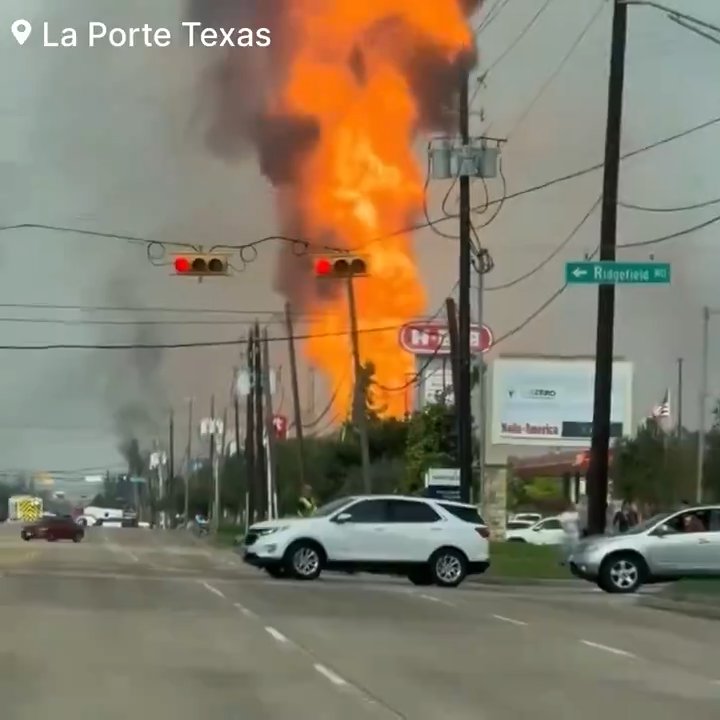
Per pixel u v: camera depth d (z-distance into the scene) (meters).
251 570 46.84
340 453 103.25
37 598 30.88
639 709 15.70
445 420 81.75
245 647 21.45
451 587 40.03
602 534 40.56
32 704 15.45
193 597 32.16
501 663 19.94
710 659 21.05
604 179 42.56
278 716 14.77
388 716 14.83
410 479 81.88
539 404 90.31
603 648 22.33
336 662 19.69
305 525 40.00
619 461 80.06
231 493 142.62
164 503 187.12
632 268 38.66
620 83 42.56
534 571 46.00
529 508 93.69
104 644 21.53
